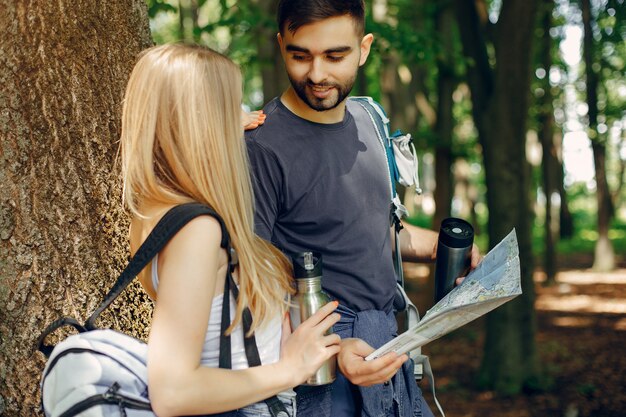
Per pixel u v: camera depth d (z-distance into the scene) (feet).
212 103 5.24
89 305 7.29
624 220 113.09
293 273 5.83
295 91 6.84
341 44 6.57
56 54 7.19
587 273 55.57
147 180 5.24
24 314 7.09
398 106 47.29
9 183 7.06
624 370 27.61
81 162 7.29
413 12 34.88
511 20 23.26
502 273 6.36
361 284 7.06
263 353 5.41
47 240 7.14
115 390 4.82
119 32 7.73
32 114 7.09
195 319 4.87
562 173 73.92
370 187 7.20
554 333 34.94
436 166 34.40
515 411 24.07
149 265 5.37
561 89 53.88
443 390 26.48
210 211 5.03
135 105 5.30
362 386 6.09
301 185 6.86
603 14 42.96
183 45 5.39
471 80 24.20
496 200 24.03
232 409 5.07
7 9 7.09
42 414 7.13
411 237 8.23
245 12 22.97
